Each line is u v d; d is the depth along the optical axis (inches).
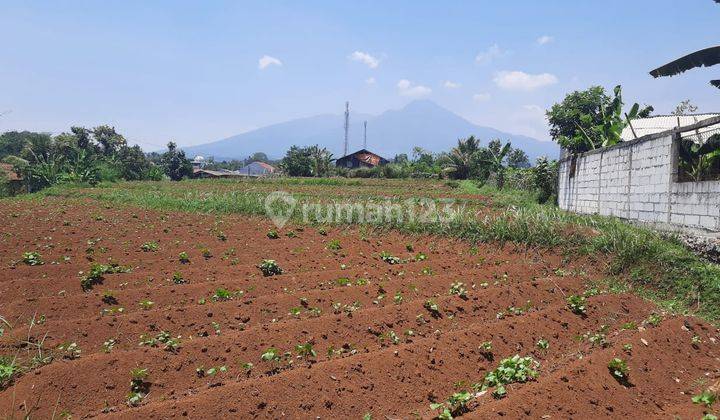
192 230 534.3
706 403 198.5
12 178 1625.2
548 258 422.3
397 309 284.2
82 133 2203.5
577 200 691.4
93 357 212.2
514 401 189.9
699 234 394.6
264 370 222.8
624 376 219.5
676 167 433.7
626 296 326.6
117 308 287.6
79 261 394.6
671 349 252.8
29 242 452.1
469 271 372.2
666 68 456.8
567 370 213.0
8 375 199.2
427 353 235.1
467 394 192.9
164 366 217.2
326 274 361.1
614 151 563.2
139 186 1354.6
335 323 263.4
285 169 2111.2
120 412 178.7
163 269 380.8
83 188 1219.9
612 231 427.5
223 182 1571.1
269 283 339.6
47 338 242.2
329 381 205.8
